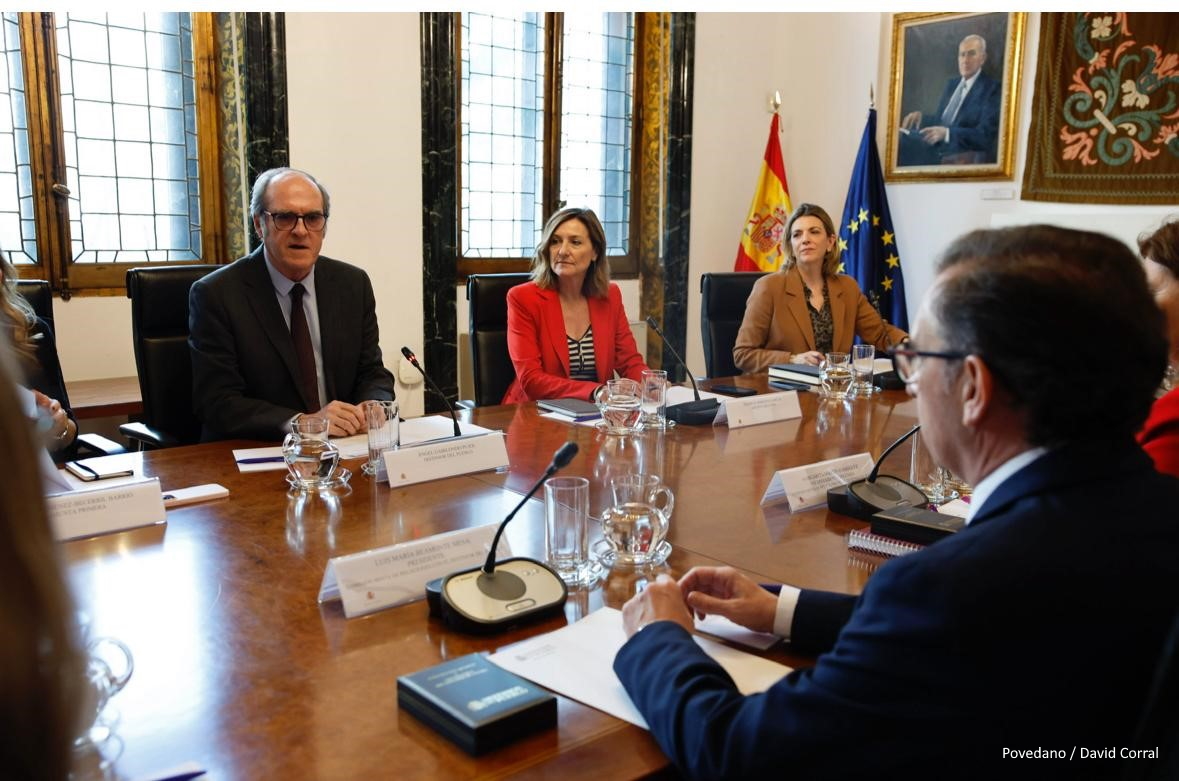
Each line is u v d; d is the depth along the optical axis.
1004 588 0.73
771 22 5.60
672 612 1.07
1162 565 0.74
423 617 1.21
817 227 3.77
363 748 0.89
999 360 0.78
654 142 5.30
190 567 1.37
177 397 2.78
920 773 0.75
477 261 4.82
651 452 2.16
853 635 0.79
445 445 1.90
